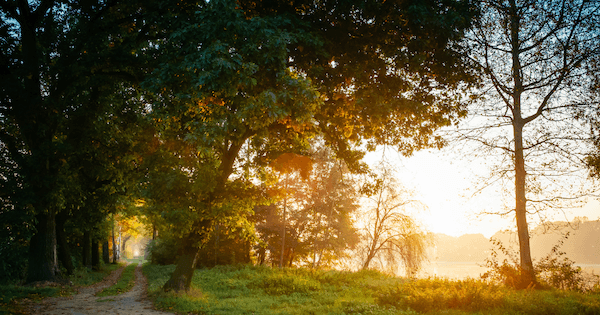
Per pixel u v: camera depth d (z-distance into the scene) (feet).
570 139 55.67
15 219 46.32
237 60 29.76
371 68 41.63
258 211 117.91
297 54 41.29
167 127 42.96
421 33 38.65
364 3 37.22
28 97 47.44
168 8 37.83
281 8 39.86
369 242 110.42
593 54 54.03
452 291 41.83
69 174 58.34
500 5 53.88
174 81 33.55
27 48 49.83
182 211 42.57
